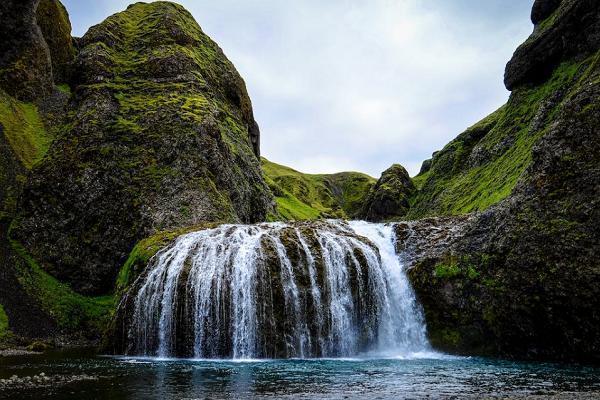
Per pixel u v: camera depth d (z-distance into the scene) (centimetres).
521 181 3450
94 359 3016
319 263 3622
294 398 1681
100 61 7425
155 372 2406
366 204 16438
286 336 3353
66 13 9231
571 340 2878
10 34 7375
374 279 3750
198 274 3475
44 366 2625
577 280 2786
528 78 8919
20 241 5203
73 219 5394
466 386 1978
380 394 1770
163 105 6706
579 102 3183
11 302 4325
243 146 8438
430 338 3559
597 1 7088
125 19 8738
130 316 3516
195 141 6141
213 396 1725
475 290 3391
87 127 6194
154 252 3900
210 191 5731
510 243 3219
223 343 3350
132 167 5825
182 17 9375
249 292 3422
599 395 1750
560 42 8025
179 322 3359
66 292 4853
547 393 1806
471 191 8538
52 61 8150
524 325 3075
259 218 7831
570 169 3059
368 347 3578
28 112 7088
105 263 5166
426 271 3700
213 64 9069
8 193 5703
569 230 2905
